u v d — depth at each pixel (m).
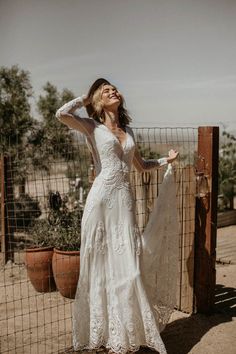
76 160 7.27
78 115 3.66
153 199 4.72
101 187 3.59
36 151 7.87
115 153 3.61
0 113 8.20
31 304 4.96
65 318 4.38
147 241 4.01
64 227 5.84
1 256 7.00
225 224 9.76
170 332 4.17
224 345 3.88
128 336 3.50
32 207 7.71
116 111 3.78
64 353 3.74
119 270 3.58
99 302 3.59
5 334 4.14
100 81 3.72
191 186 4.49
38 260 5.27
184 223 4.59
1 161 6.59
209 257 4.46
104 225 3.59
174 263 4.15
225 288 5.44
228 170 10.17
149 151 7.61
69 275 5.02
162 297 4.09
